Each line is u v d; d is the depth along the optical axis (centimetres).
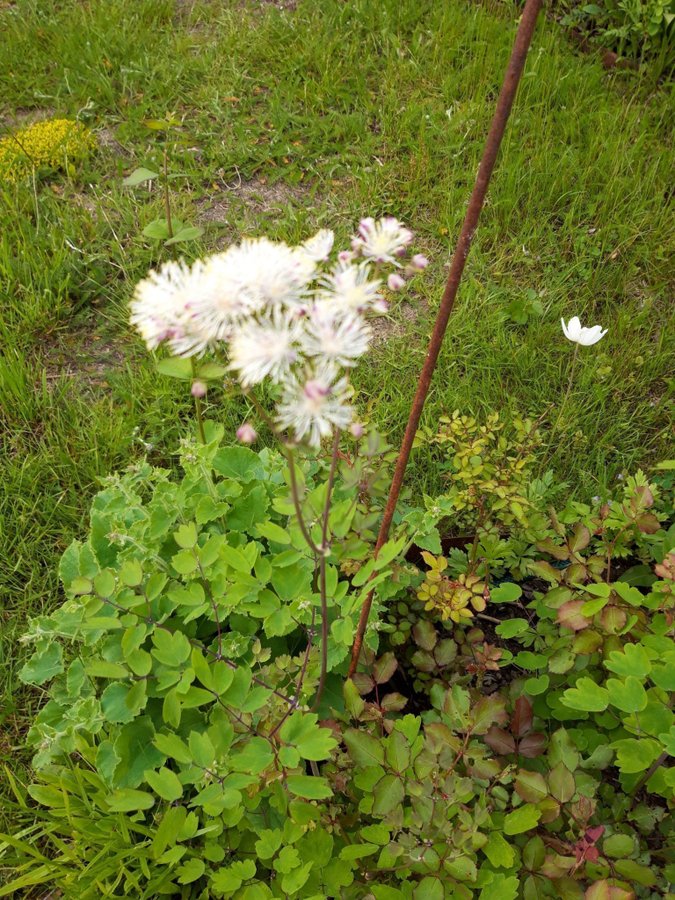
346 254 33
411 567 56
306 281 32
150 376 77
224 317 31
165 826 41
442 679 55
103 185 97
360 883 44
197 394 34
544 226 93
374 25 118
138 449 73
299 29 117
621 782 47
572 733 48
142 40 115
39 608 63
